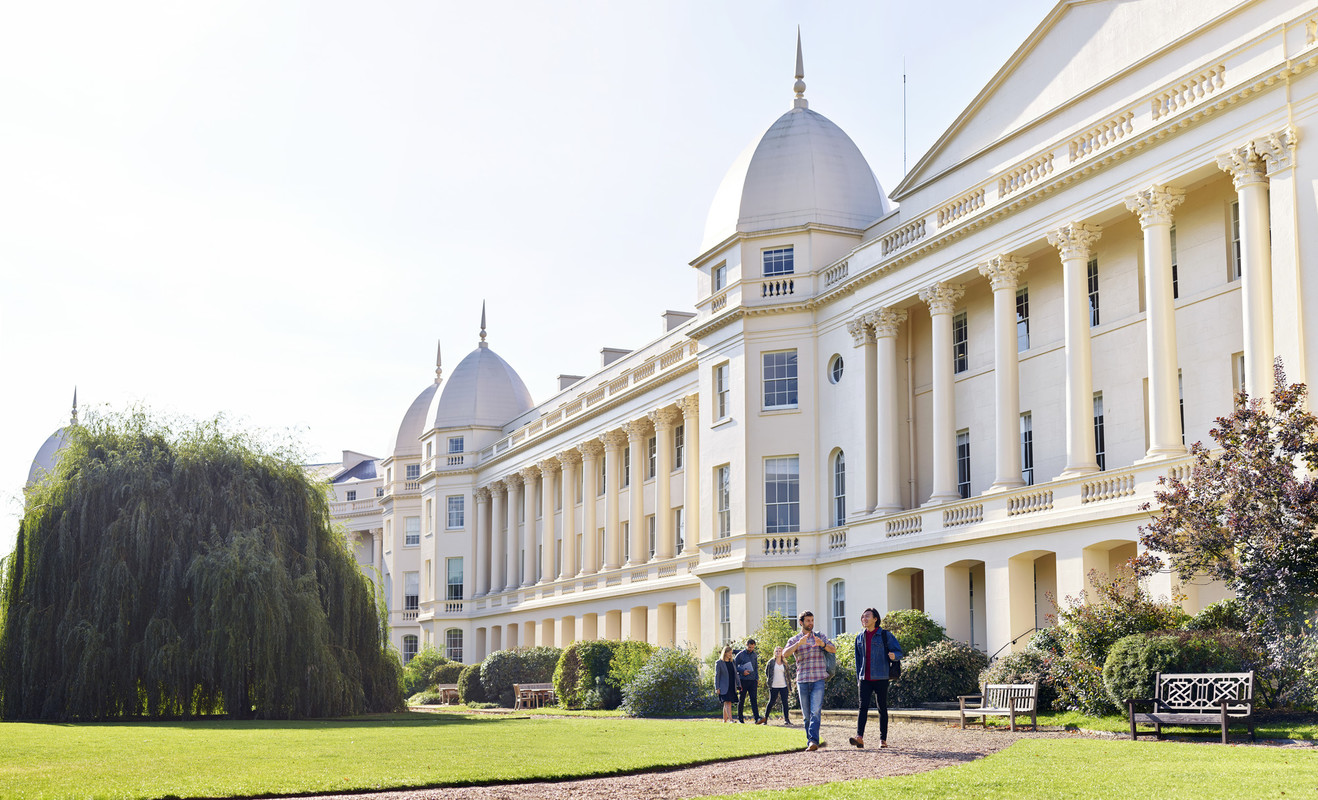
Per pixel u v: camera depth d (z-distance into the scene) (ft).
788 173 145.18
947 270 117.39
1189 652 65.31
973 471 120.26
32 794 43.57
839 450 136.05
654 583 172.55
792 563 134.51
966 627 112.37
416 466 300.61
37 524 114.01
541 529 229.04
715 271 151.43
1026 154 109.70
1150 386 91.86
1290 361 80.38
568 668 150.00
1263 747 55.21
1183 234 97.19
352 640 125.29
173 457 119.55
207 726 93.09
